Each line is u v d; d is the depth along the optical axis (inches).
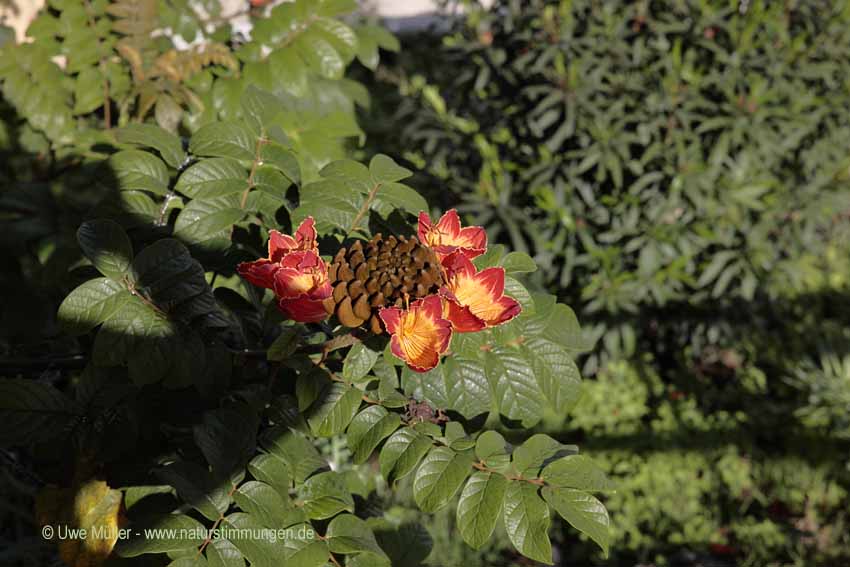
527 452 50.7
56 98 94.6
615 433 174.6
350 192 61.2
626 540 156.8
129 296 53.4
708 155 170.7
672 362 200.7
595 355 181.6
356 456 51.1
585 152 163.5
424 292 48.4
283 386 62.0
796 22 173.5
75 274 66.1
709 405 188.2
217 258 63.4
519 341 58.4
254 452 53.7
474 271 51.0
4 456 68.5
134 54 91.4
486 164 168.2
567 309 59.5
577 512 47.3
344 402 52.3
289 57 86.5
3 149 103.6
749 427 181.5
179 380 53.2
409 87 256.8
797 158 179.5
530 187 169.2
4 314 90.7
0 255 93.3
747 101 160.4
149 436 59.7
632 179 172.6
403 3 400.2
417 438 51.2
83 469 59.6
